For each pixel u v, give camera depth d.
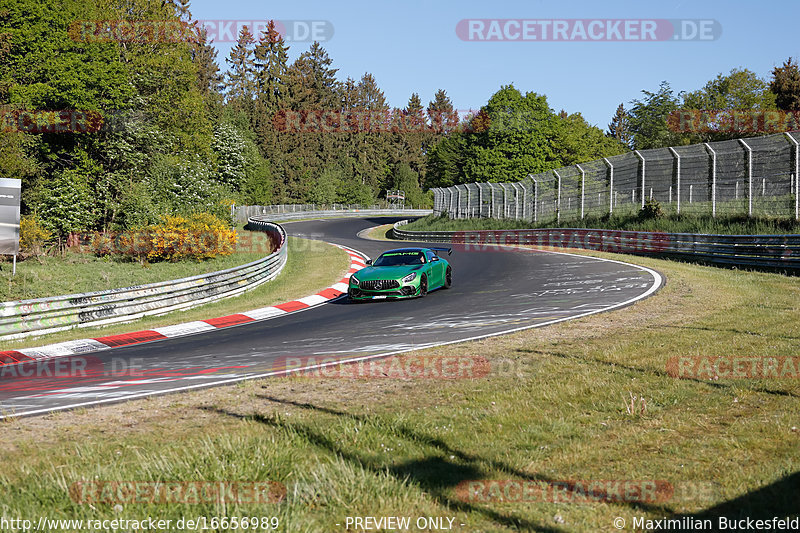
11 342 12.61
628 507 3.71
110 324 14.84
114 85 36.28
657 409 5.51
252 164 72.00
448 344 8.83
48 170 37.62
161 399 6.41
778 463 4.22
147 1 44.44
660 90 59.94
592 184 34.00
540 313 11.66
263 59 122.88
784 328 8.73
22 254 29.22
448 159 83.69
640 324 9.73
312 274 23.69
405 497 3.77
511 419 5.34
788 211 21.75
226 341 10.99
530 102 65.31
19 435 5.32
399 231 50.44
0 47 33.09
